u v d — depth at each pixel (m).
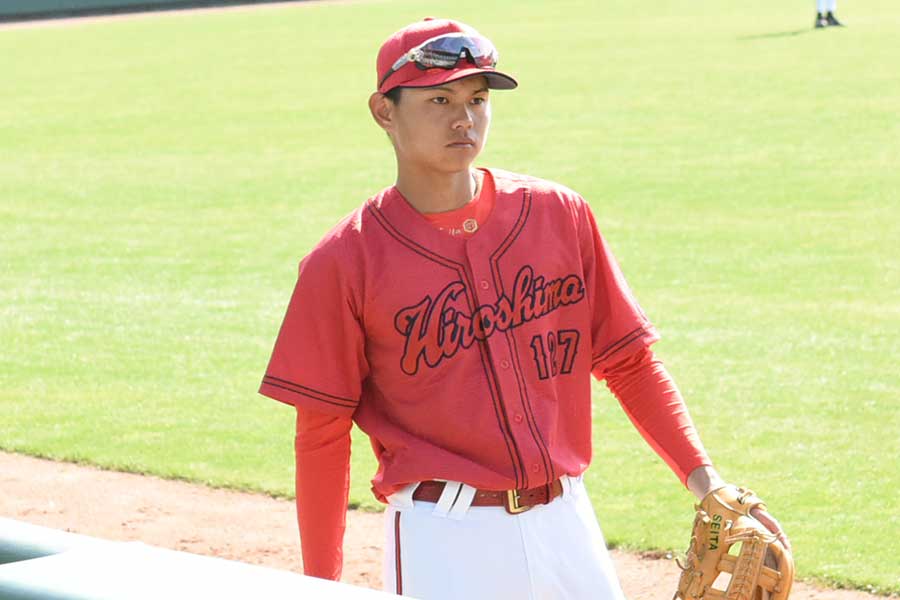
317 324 8.61
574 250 8.84
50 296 32.41
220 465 20.41
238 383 24.95
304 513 8.96
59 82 86.06
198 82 82.56
